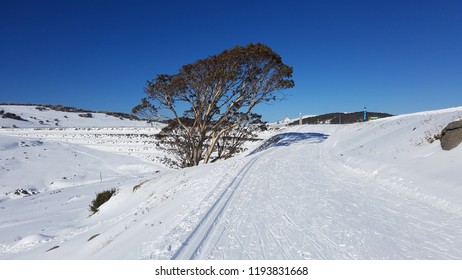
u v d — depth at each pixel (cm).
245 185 1262
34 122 11806
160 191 1856
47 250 1320
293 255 603
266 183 1290
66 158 5381
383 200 988
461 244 642
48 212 2603
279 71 2656
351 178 1363
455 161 1105
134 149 5928
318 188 1174
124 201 2120
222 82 2539
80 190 3497
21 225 2162
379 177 1284
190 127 2870
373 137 2222
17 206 3009
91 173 4700
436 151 1286
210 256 607
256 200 1020
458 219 787
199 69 2511
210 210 919
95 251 969
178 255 613
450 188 938
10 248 1605
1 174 4466
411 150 1470
